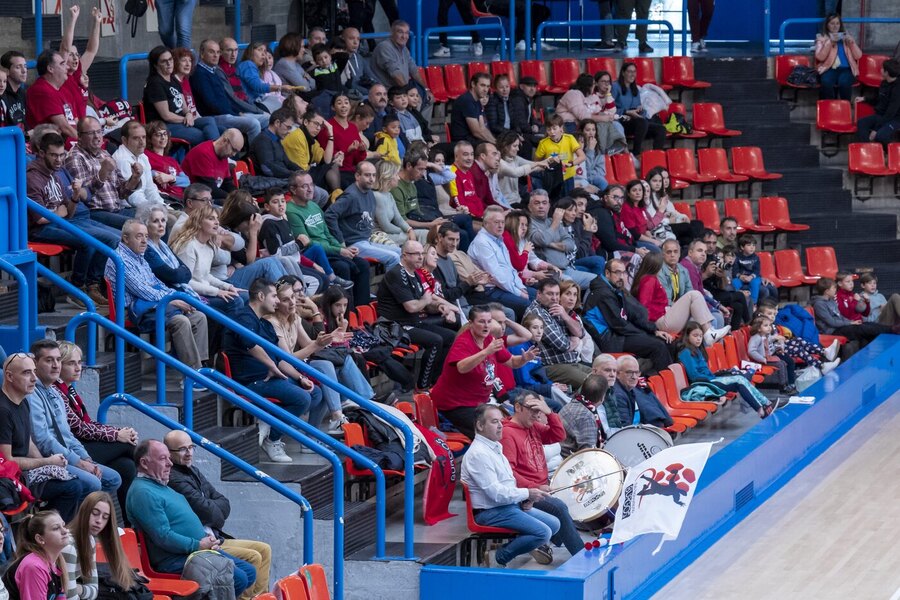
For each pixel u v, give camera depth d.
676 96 25.17
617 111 23.30
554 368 15.88
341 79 20.61
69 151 14.38
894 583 13.16
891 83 24.41
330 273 15.66
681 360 17.52
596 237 19.56
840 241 23.47
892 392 20.28
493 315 14.55
